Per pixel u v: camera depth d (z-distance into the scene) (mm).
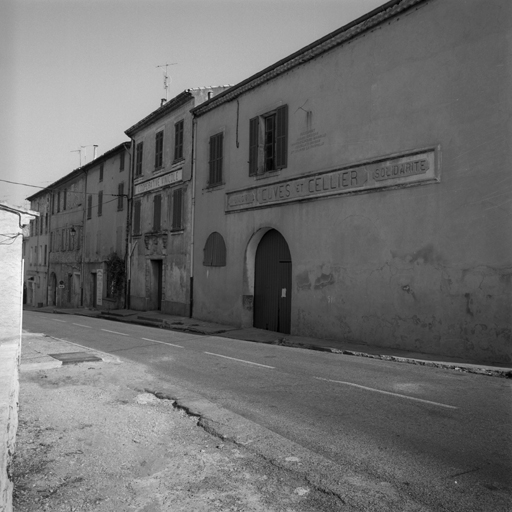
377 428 5742
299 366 10172
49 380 8492
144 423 6059
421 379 8758
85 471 4578
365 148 13719
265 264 18438
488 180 10680
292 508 3824
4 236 9836
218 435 5582
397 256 12609
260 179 18109
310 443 5266
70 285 41656
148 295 27531
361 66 13969
